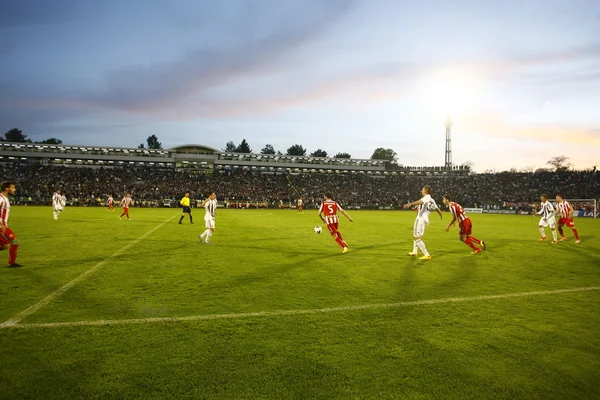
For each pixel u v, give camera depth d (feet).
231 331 14.83
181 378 11.03
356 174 258.78
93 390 10.32
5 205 25.98
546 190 196.85
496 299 19.99
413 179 248.93
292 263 29.94
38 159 199.52
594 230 68.49
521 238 53.11
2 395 9.99
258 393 10.28
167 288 21.36
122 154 209.36
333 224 36.60
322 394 10.29
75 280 22.93
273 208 183.93
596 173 191.01
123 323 15.51
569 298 20.35
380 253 36.14
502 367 12.01
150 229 57.21
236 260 30.99
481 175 231.50
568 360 12.57
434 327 15.55
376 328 15.37
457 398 10.19
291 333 14.70
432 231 61.62
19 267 26.81
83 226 60.54
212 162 224.12
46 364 11.76
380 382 10.99
